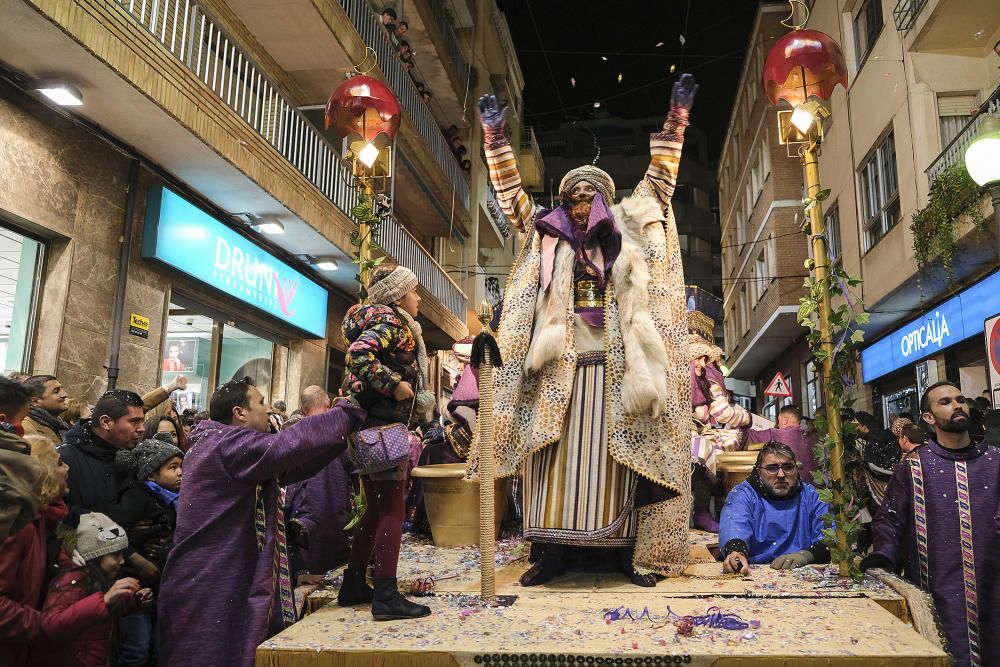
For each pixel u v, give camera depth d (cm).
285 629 316
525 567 425
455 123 2266
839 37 1702
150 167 909
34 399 489
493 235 2544
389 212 444
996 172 622
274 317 1205
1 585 294
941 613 374
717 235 5206
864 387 1773
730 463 557
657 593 344
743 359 2827
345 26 1291
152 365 917
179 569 326
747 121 2716
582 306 395
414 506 603
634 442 365
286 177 1067
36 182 748
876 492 553
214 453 335
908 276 1317
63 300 777
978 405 661
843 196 1731
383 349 331
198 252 976
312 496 479
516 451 388
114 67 721
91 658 343
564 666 261
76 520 367
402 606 312
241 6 1159
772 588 352
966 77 1282
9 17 641
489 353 341
